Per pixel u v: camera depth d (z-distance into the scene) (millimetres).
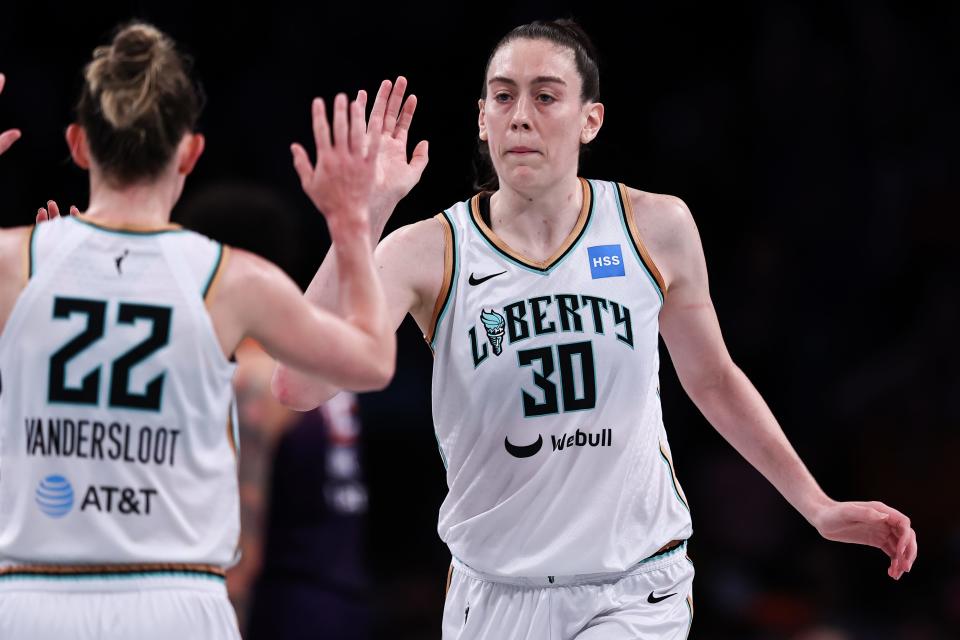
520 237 13219
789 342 36875
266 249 16969
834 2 40312
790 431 35656
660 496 13438
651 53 41094
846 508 13664
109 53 10406
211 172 37906
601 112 13578
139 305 10219
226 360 10438
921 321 36375
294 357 10531
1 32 37531
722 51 41188
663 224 13438
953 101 39344
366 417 35406
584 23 40781
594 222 13289
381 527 34938
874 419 34875
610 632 12984
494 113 12992
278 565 16438
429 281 13195
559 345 12898
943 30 39969
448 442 13492
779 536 31922
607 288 13078
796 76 39938
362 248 10992
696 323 13773
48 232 10398
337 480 16703
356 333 10680
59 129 37344
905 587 32031
